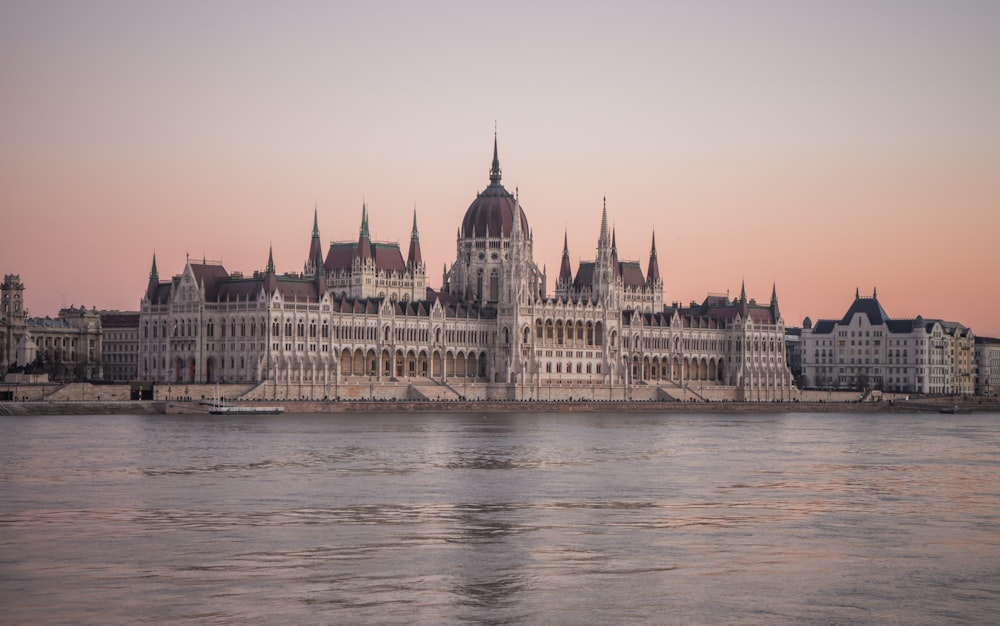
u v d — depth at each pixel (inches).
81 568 4562.0
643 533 5374.0
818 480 7440.9
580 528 5492.1
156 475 7268.7
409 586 4323.3
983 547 5103.3
